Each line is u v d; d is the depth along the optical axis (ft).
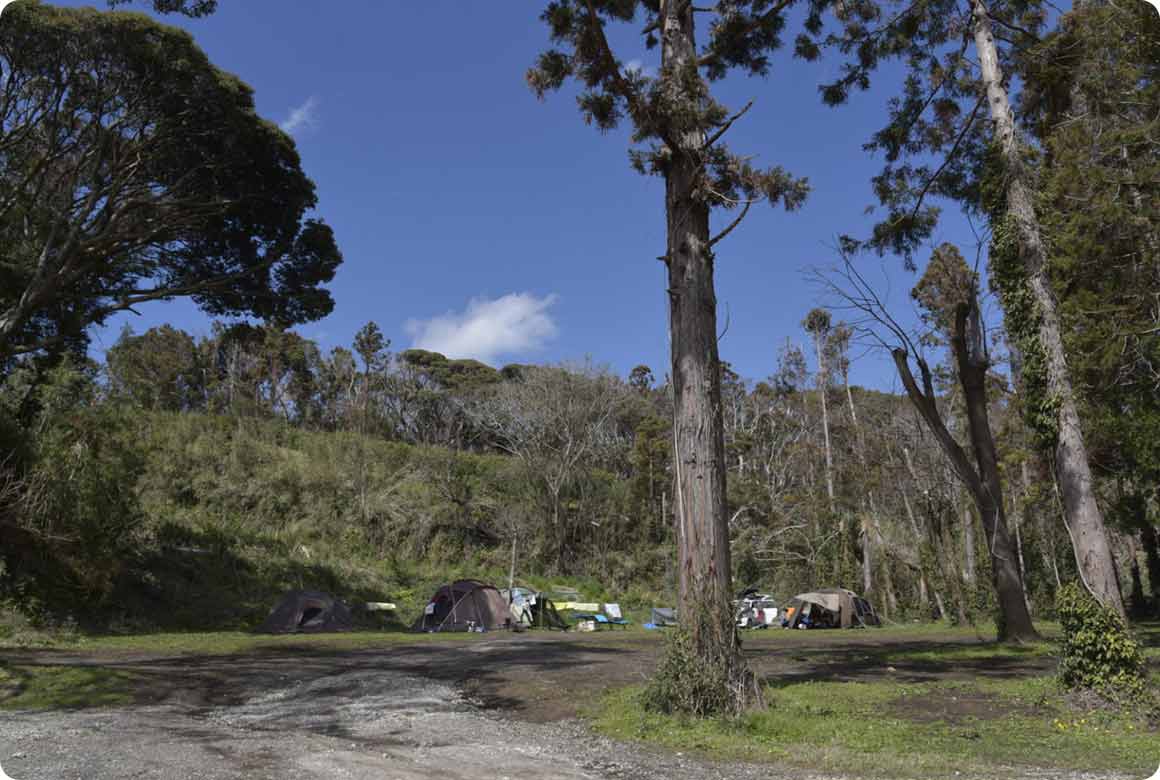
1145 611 120.88
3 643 53.06
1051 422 36.96
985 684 37.01
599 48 35.60
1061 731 26.99
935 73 53.57
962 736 25.89
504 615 92.07
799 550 144.56
